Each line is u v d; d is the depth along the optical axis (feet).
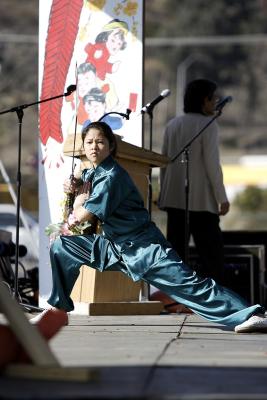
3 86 351.25
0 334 30.60
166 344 41.45
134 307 57.67
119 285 58.23
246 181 222.28
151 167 59.36
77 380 29.73
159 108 384.27
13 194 71.97
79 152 55.16
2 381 29.55
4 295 30.37
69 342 42.14
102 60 59.00
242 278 66.33
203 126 61.11
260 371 32.91
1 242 64.80
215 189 60.64
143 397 26.94
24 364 30.76
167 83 409.90
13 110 54.70
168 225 62.64
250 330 46.78
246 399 27.30
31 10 404.36
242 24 422.00
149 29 423.23
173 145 61.87
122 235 47.75
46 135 59.88
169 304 61.00
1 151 345.31
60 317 34.01
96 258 48.44
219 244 61.26
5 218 81.20
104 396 27.02
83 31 59.47
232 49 415.64
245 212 294.66
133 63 58.59
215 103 61.46
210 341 43.11
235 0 421.59
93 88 59.16
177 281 47.32
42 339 30.66
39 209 59.98
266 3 89.97
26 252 66.59
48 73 59.93
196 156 61.00
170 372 32.32
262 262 66.28
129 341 42.65
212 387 29.40
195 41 258.37
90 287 57.21
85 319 54.19
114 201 47.01
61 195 59.21
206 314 47.32
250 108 415.44
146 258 47.52
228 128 415.03
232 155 409.49
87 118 59.11
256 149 412.36
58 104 59.62
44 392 27.63
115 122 58.70
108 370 32.58
